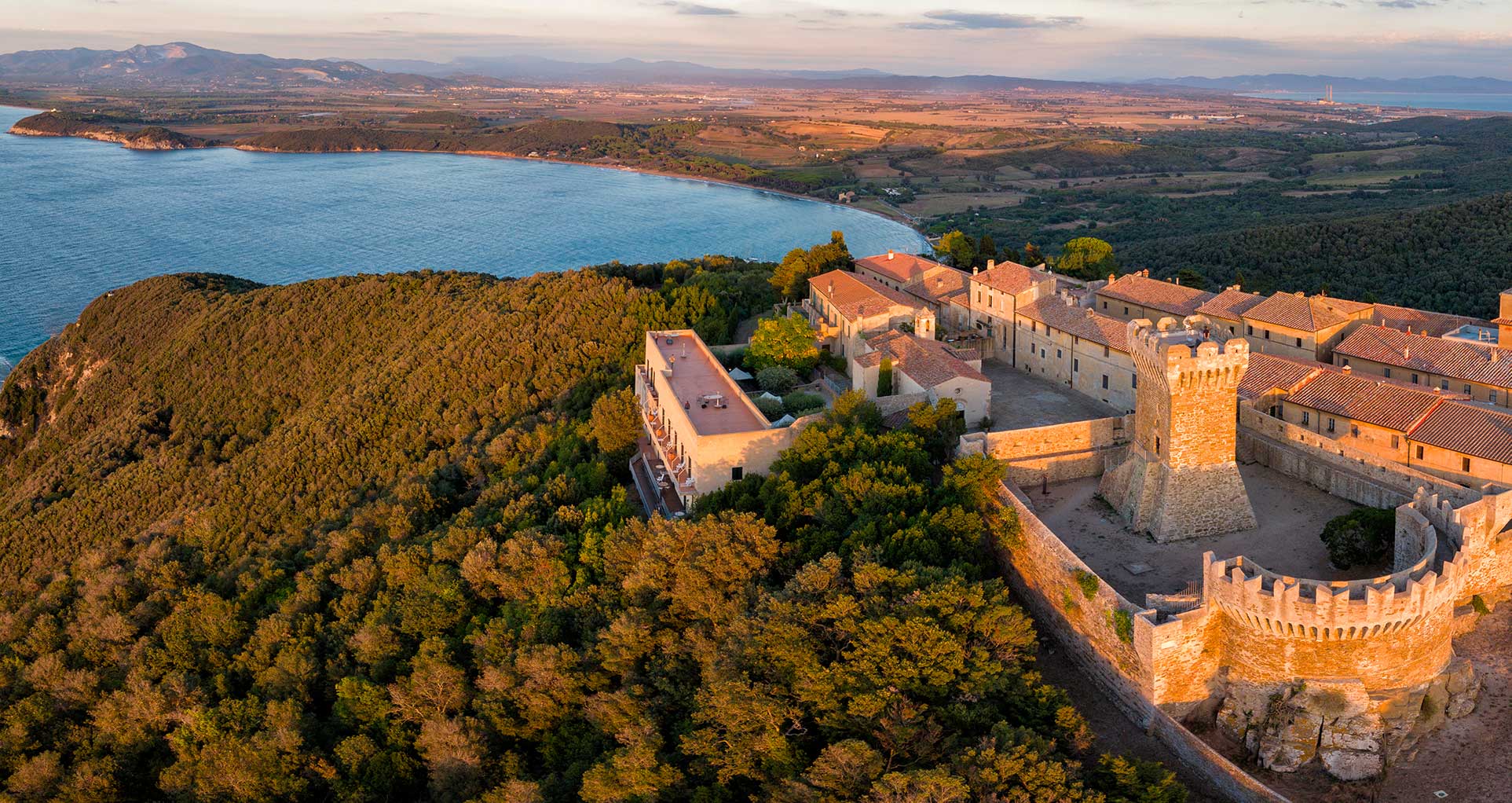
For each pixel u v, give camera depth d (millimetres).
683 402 99938
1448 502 66938
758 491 84938
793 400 102750
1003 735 54344
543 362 153125
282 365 194375
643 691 67250
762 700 59000
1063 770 52156
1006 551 75062
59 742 86438
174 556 128000
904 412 97188
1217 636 61312
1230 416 75500
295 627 91938
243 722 79875
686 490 90875
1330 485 82562
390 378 165375
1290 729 58875
